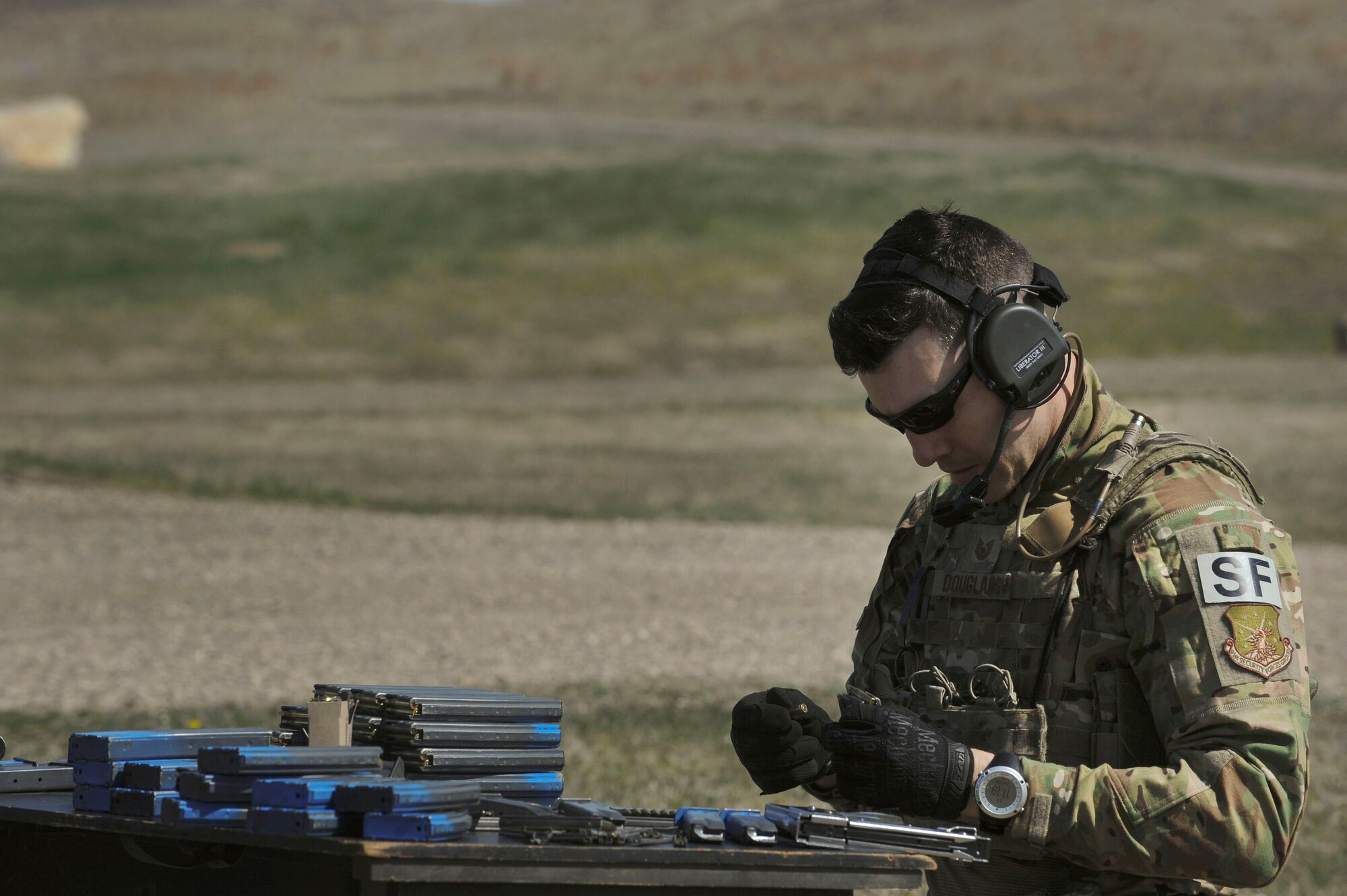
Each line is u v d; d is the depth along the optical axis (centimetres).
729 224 7475
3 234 6950
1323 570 2202
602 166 9031
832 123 12962
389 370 5247
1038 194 8375
